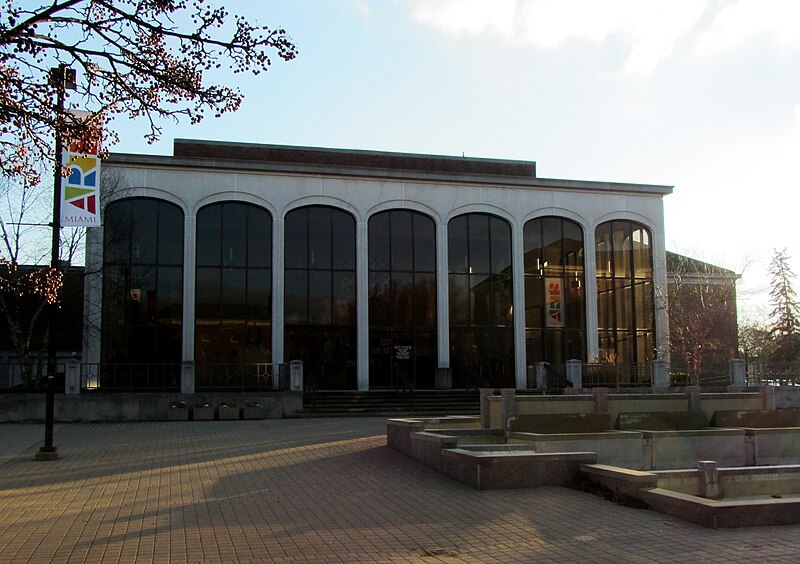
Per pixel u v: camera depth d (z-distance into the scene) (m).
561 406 15.25
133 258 30.03
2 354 32.16
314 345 31.67
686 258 43.25
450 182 33.94
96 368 25.94
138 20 9.05
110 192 28.61
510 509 9.60
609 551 7.54
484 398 15.72
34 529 8.55
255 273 31.30
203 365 27.17
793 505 8.76
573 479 11.20
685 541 7.92
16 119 9.33
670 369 34.75
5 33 8.50
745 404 17.02
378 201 33.03
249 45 9.43
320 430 20.03
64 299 28.22
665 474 10.45
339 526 8.70
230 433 19.56
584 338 35.03
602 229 36.06
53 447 14.83
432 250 33.66
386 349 32.50
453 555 7.41
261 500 10.34
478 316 33.78
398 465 13.20
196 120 9.94
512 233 34.56
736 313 41.91
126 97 9.59
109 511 9.62
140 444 17.14
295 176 32.09
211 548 7.65
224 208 31.38
